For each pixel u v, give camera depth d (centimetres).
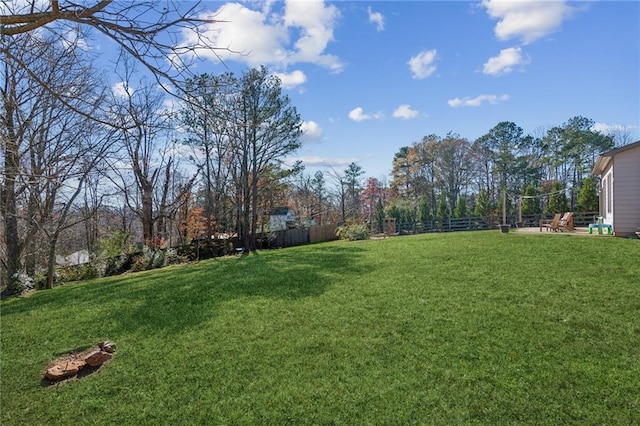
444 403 332
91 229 2069
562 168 3306
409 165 3775
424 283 691
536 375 361
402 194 3800
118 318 648
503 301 558
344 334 491
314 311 588
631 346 403
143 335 555
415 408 330
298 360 433
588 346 409
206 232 2244
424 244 1215
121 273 1412
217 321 580
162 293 799
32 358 518
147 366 455
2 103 515
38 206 1117
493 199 3500
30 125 634
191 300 716
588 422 294
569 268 719
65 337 584
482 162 3578
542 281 644
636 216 1055
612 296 547
